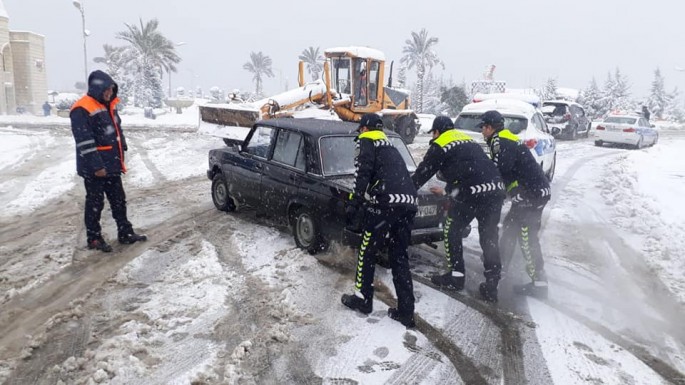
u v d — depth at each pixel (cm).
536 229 531
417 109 4947
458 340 435
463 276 532
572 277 591
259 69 7288
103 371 367
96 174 585
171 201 882
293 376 374
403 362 397
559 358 412
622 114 2127
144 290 511
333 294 514
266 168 675
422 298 518
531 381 379
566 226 806
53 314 459
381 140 457
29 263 578
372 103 1820
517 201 524
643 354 422
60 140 1664
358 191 447
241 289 515
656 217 820
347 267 583
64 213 789
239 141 1297
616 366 402
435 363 398
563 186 1136
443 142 496
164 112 3847
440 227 586
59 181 1016
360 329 446
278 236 682
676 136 2962
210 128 1361
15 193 911
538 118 1051
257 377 371
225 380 365
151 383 359
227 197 789
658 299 533
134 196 920
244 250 627
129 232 649
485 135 539
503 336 445
